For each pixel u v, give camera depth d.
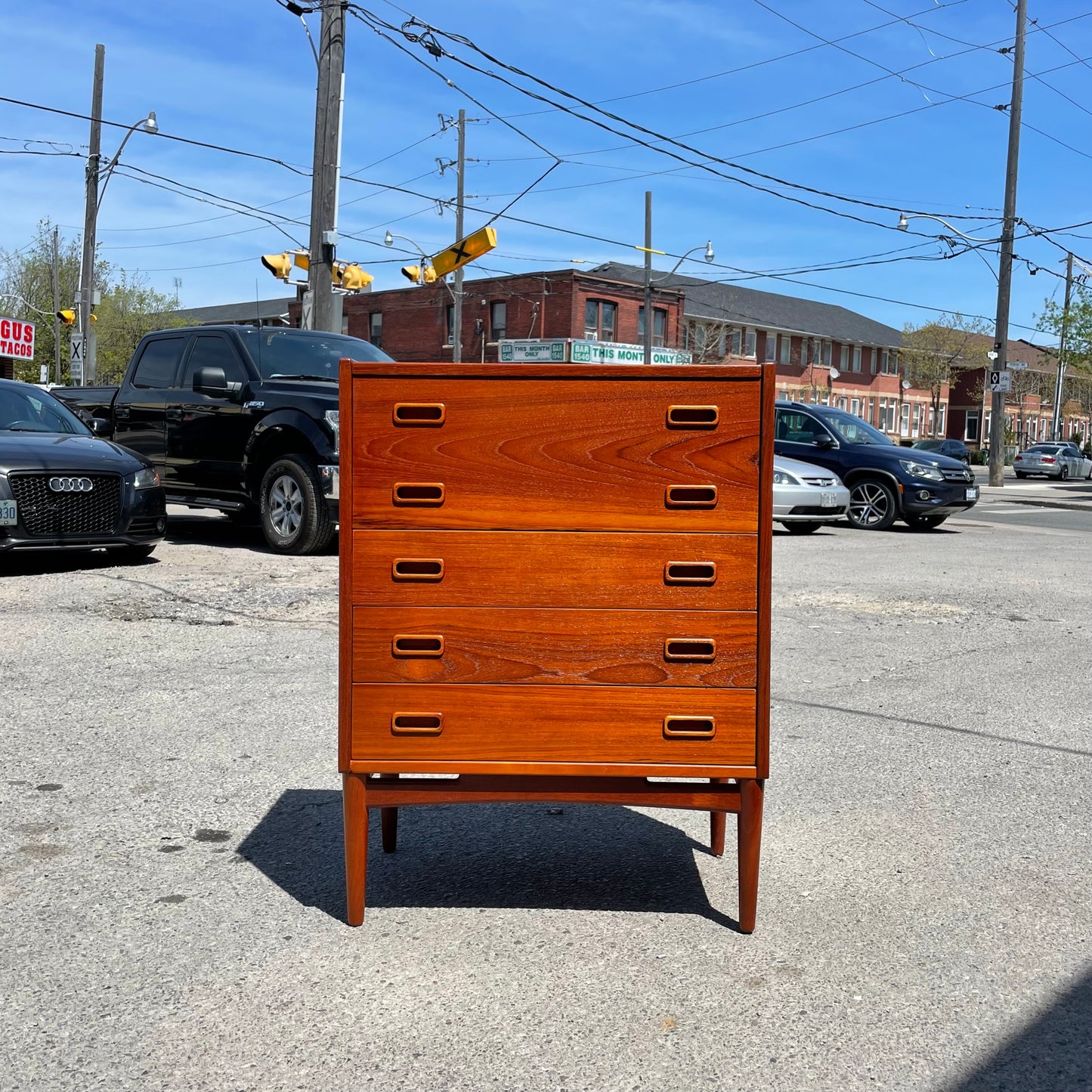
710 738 2.69
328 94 14.61
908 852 3.37
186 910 2.85
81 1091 2.06
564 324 45.09
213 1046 2.21
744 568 2.66
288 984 2.47
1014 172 30.11
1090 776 4.17
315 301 14.89
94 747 4.18
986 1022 2.37
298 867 3.15
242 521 12.19
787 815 3.70
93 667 5.38
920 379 66.00
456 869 3.19
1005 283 30.92
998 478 31.64
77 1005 2.37
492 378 2.64
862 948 2.71
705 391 2.63
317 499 9.12
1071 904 3.01
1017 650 6.60
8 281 58.94
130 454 8.54
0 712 4.60
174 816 3.52
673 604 2.67
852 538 13.46
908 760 4.32
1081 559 11.74
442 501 2.66
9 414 8.80
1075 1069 2.20
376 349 10.98
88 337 25.89
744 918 2.78
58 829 3.38
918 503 14.75
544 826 3.59
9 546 7.52
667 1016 2.37
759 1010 2.40
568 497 2.66
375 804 2.75
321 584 7.91
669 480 2.65
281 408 9.35
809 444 15.57
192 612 6.80
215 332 10.25
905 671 5.95
